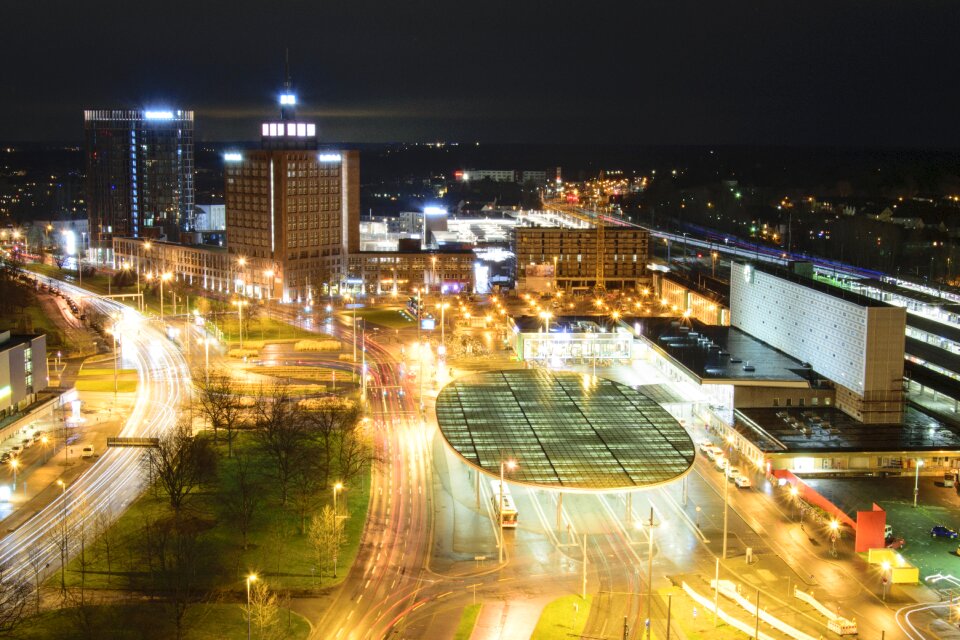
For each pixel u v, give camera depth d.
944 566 188.62
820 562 189.88
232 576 178.12
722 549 194.88
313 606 169.12
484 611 168.62
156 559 182.38
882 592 178.12
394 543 196.25
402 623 164.00
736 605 171.38
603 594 175.50
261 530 197.75
